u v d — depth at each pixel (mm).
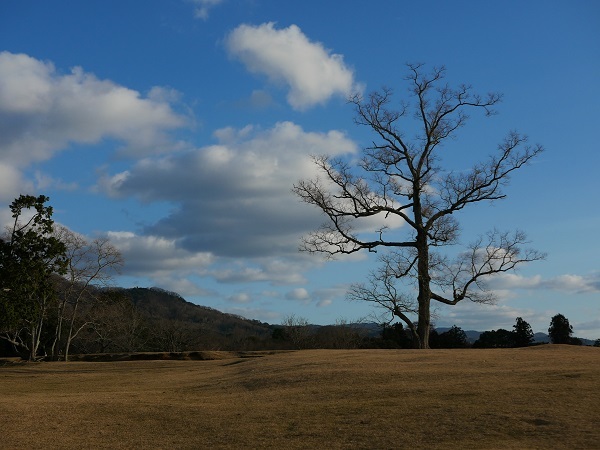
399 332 70312
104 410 19922
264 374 27016
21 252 41906
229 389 24219
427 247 45844
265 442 15062
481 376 21016
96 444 15961
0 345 68312
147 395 23719
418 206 46531
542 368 21828
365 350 37312
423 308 44750
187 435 16422
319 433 15406
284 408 18625
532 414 15039
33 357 54188
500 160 45938
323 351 37906
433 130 47219
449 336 67938
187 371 35000
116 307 72062
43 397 24156
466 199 46156
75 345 73500
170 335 79250
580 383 18016
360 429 15367
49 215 43375
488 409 15906
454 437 14000
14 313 41562
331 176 47000
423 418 15750
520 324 65000
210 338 84000
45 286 44062
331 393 20312
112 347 74438
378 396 18984
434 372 22859
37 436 16906
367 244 47062
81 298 56594
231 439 15602
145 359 50688
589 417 14375
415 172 46719
